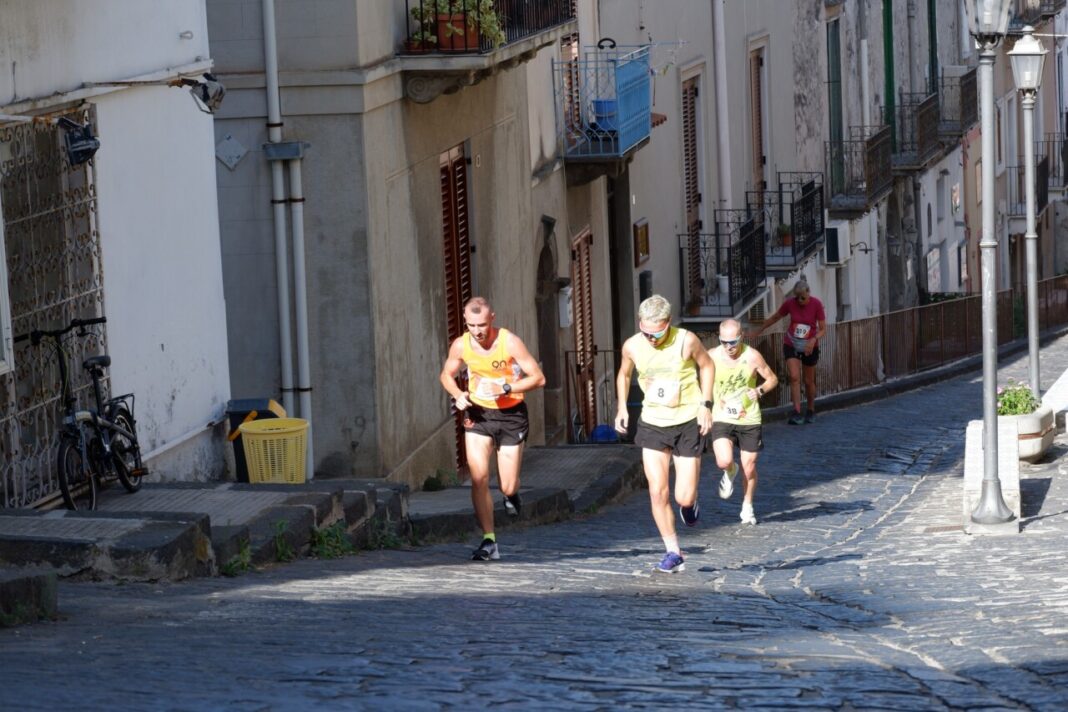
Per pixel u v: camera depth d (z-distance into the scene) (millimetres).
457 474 54281
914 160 111562
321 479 45875
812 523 42344
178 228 38156
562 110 65750
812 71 97688
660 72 72000
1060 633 19766
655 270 74562
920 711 14703
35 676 15898
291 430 38969
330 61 44344
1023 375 92938
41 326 32375
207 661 17188
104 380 34125
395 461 47219
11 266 31359
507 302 58438
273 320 45312
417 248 49531
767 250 89688
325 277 45219
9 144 31188
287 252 45062
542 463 54062
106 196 34562
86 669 16500
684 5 76750
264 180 44750
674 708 14641
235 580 26859
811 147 97625
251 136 44594
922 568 29891
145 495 32812
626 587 28641
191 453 38312
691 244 79438
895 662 17969
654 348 31016
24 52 31266
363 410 45656
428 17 47844
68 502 30703
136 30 36188
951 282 126375
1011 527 35531
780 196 89938
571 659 17938
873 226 108125
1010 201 142750
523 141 60812
